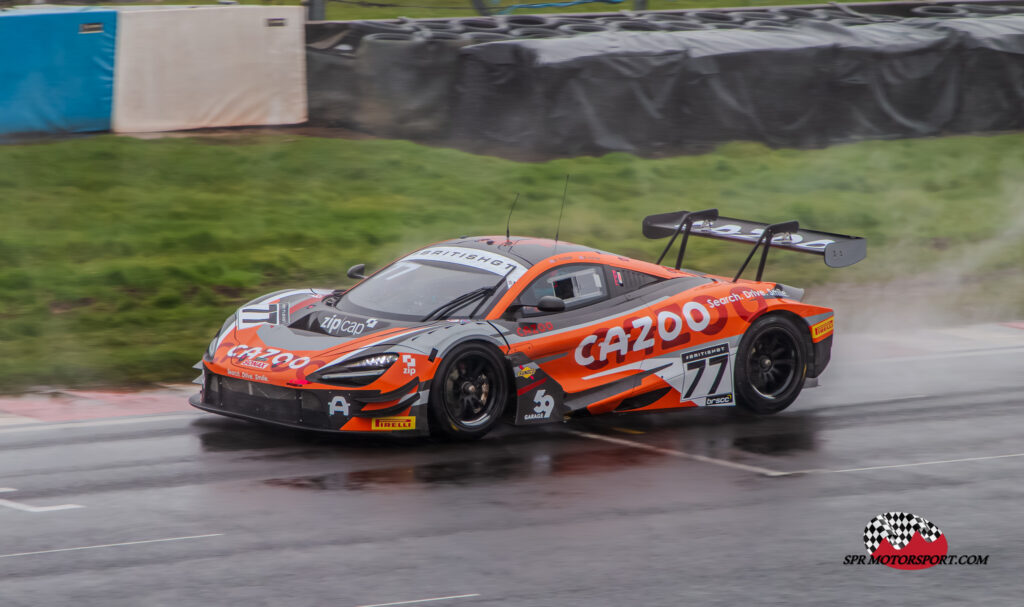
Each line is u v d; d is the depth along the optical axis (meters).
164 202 27.31
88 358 18.16
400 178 29.81
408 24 33.38
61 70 29.50
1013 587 9.98
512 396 14.59
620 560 10.36
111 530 10.87
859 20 38.22
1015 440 14.98
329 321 14.89
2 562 9.99
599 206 28.84
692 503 12.12
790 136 34.31
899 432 15.36
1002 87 36.91
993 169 34.16
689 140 33.19
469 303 14.86
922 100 36.00
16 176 27.55
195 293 22.17
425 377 13.73
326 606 9.12
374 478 12.71
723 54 33.06
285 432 14.64
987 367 19.20
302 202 28.05
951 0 42.41
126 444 13.97
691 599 9.50
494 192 29.22
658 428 15.51
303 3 33.28
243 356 14.35
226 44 31.25
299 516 11.36
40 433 14.44
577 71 31.52
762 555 10.60
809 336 16.80
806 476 13.23
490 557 10.34
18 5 31.41
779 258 27.19
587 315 15.29
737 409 16.78
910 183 32.62
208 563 10.02
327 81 32.47
